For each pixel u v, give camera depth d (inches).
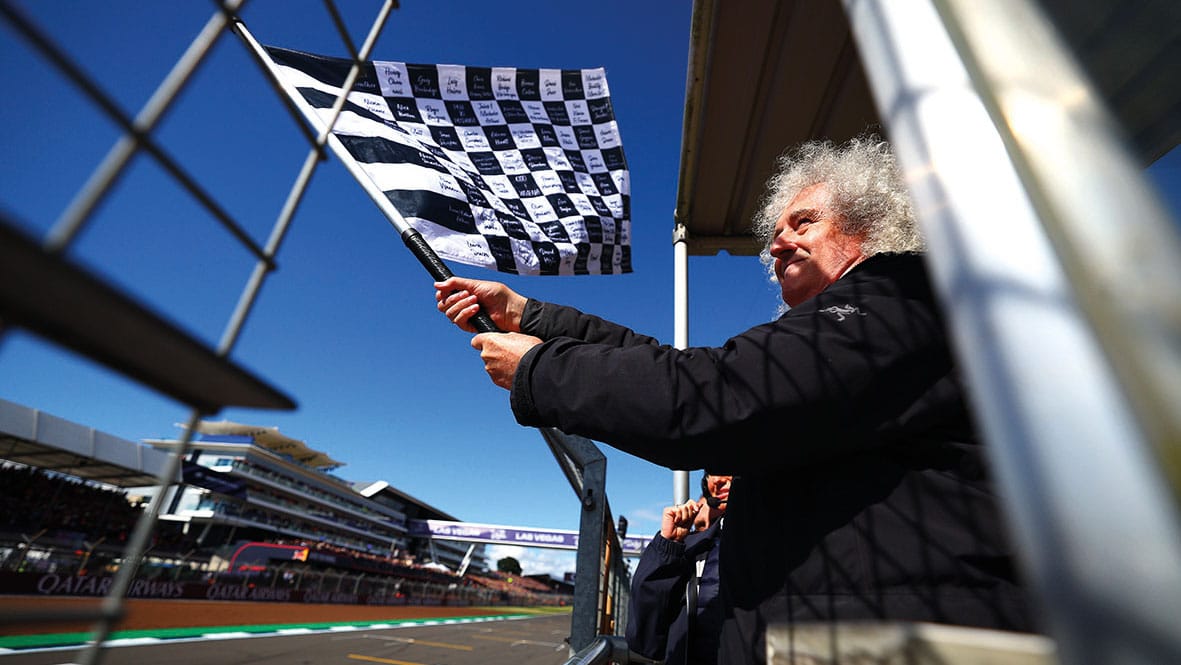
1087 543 7.1
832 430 25.8
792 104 87.2
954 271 9.8
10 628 6.8
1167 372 7.8
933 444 26.3
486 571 3348.9
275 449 2605.8
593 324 45.6
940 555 24.2
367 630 791.7
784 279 43.0
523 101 80.2
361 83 69.5
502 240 68.8
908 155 11.5
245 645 543.8
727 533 34.9
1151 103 20.1
